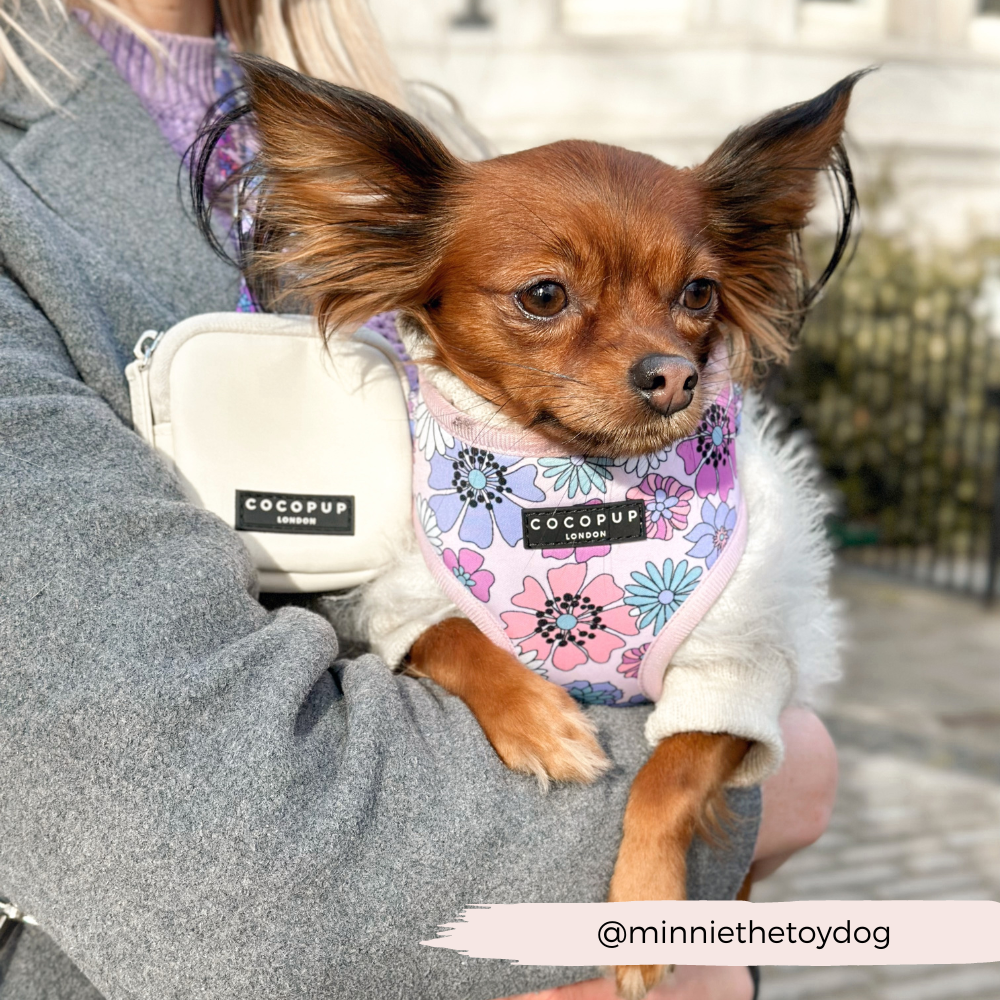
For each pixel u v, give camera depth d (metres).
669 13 3.47
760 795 0.50
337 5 0.65
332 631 0.44
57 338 0.46
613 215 0.52
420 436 0.51
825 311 2.92
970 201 3.75
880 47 3.60
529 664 0.50
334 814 0.38
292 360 0.50
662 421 0.48
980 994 1.19
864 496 2.96
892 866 1.41
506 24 3.41
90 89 0.53
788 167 0.58
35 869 0.37
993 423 2.92
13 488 0.39
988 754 1.75
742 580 0.50
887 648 2.28
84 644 0.38
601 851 0.43
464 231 0.53
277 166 0.51
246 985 0.36
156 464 0.43
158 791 0.36
